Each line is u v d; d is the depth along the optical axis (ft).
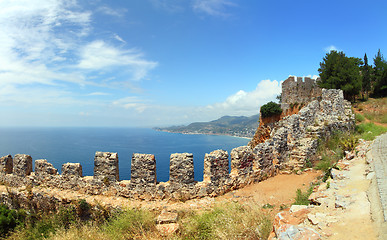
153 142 440.86
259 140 104.78
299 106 99.45
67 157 220.23
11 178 53.83
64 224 42.98
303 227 19.48
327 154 62.34
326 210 24.23
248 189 47.96
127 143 424.05
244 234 26.58
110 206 42.11
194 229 31.17
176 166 43.14
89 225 40.50
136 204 41.73
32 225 46.01
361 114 108.27
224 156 46.60
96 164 45.88
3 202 51.62
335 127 75.56
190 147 316.60
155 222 35.12
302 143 64.03
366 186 28.66
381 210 20.70
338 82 112.27
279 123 85.97
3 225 46.01
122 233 32.89
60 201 45.57
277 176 56.80
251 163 51.42
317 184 44.21
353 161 43.55
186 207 40.27
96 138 576.20
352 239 17.95
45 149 304.09
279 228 20.06
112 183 44.96
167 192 42.86
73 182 47.24
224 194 45.55
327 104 81.25
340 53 122.01
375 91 137.18
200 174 160.04
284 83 112.16
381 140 55.16
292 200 40.65
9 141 454.40
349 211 22.76
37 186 50.44
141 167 43.45
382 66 147.33
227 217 30.14
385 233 17.28
